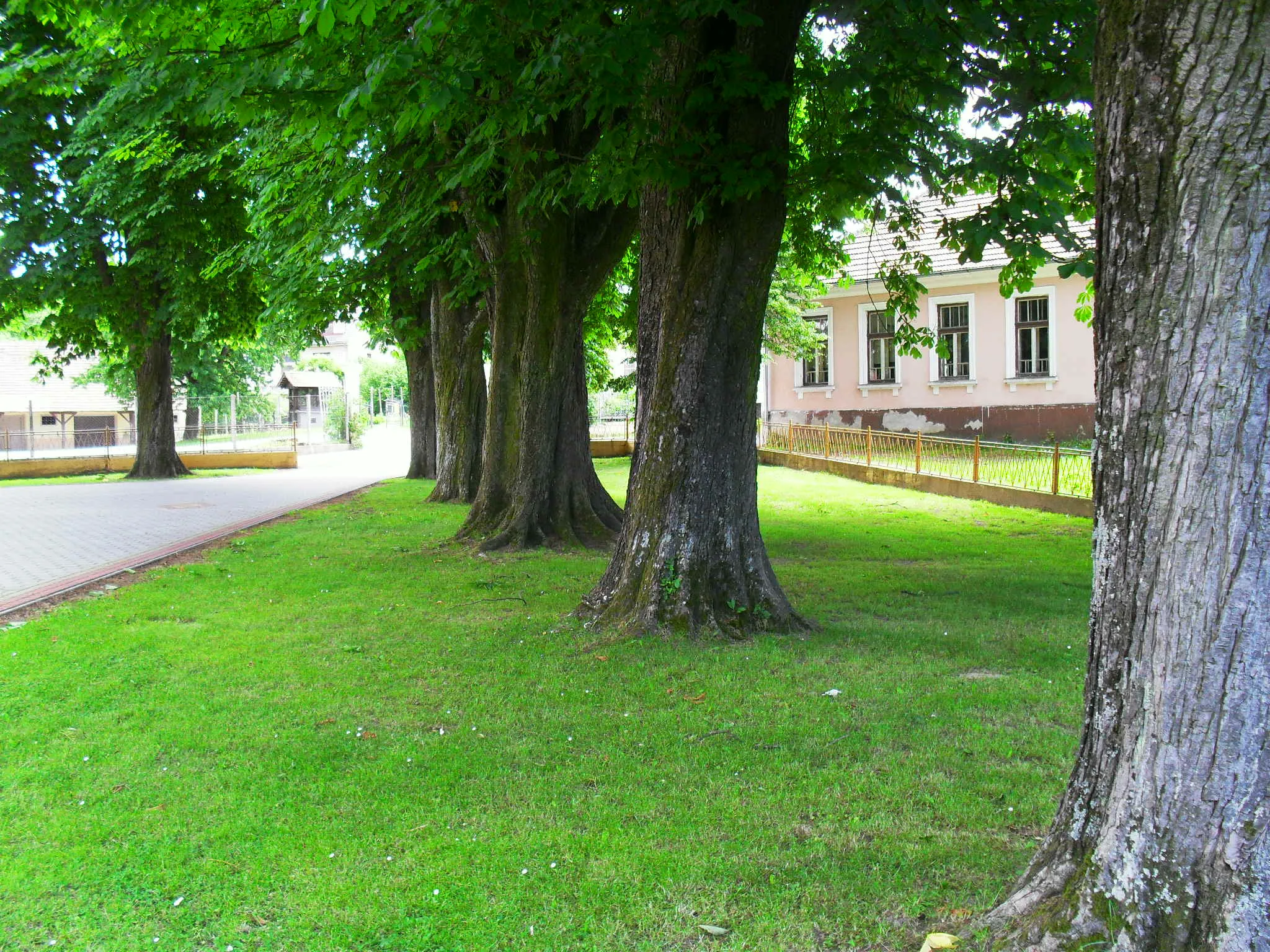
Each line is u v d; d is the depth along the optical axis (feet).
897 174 24.63
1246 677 7.30
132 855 11.87
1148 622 7.91
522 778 14.24
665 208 23.80
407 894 10.85
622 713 17.29
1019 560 35.19
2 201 66.08
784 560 35.65
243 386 160.04
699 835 12.21
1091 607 8.79
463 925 10.20
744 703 17.70
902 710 17.12
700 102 20.45
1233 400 7.27
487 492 40.65
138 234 61.98
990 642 22.29
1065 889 8.60
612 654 21.17
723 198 20.59
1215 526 7.38
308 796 13.65
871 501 56.70
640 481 23.84
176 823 12.78
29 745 15.74
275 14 19.38
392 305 67.56
